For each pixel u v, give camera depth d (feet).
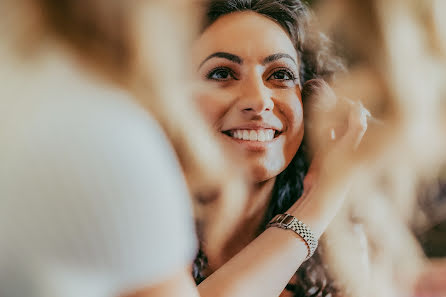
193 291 1.39
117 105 1.32
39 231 1.19
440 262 4.05
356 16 2.27
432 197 2.95
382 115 2.38
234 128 2.42
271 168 2.50
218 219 2.46
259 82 2.40
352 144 2.36
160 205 1.27
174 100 1.71
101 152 1.21
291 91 2.50
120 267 1.23
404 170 2.55
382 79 2.31
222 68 2.37
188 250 1.39
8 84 1.29
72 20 1.32
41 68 1.31
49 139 1.20
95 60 1.35
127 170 1.22
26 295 1.23
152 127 1.40
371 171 2.49
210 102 2.37
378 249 2.85
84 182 1.19
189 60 2.28
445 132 2.40
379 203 2.68
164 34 1.49
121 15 1.34
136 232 1.22
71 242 1.20
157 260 1.26
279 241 2.01
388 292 2.90
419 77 2.26
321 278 2.67
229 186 2.42
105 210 1.20
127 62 1.40
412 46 2.20
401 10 2.17
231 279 1.86
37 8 1.31
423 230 3.34
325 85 2.47
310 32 2.48
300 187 2.62
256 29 2.40
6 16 1.30
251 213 2.56
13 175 1.19
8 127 1.23
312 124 2.56
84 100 1.27
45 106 1.26
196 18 2.28
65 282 1.22
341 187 2.26
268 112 2.44
